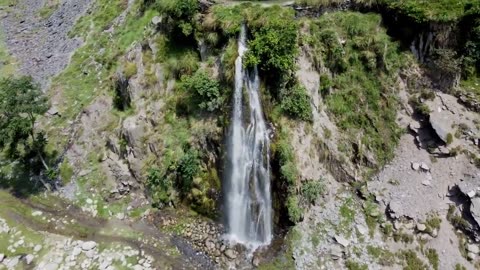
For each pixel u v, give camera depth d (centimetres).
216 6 3388
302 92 3069
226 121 3156
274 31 2961
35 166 3722
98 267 2941
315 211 3055
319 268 2845
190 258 3005
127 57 3997
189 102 3362
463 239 2802
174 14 3425
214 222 3212
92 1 5531
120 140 3562
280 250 2975
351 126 3231
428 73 3294
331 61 3259
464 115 3142
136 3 4694
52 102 4134
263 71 3005
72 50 4850
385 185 3083
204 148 3269
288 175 2928
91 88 4212
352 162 3181
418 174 3059
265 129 3066
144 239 3150
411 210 2938
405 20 3278
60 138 3844
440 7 3212
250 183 3119
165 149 3369
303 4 3319
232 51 3145
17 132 3288
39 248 3086
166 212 3312
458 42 3291
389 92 3288
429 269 2758
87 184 3541
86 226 3272
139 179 3428
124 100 3756
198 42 3403
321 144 3150
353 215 3017
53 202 3491
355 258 2848
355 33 3303
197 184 3219
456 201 2900
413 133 3195
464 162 2989
